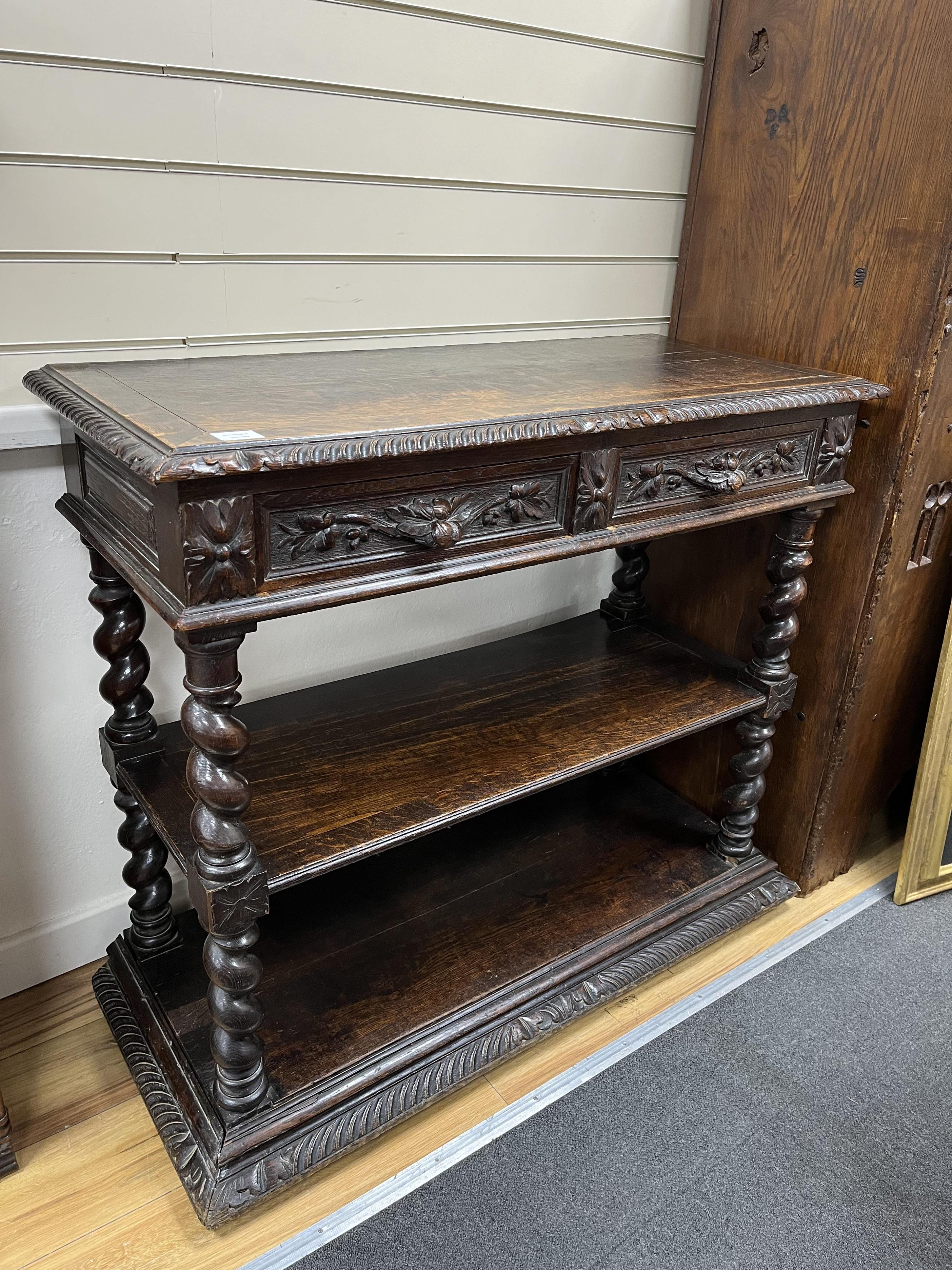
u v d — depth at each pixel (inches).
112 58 47.1
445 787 55.0
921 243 56.6
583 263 70.5
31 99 46.0
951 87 52.9
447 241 62.7
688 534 76.6
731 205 68.6
